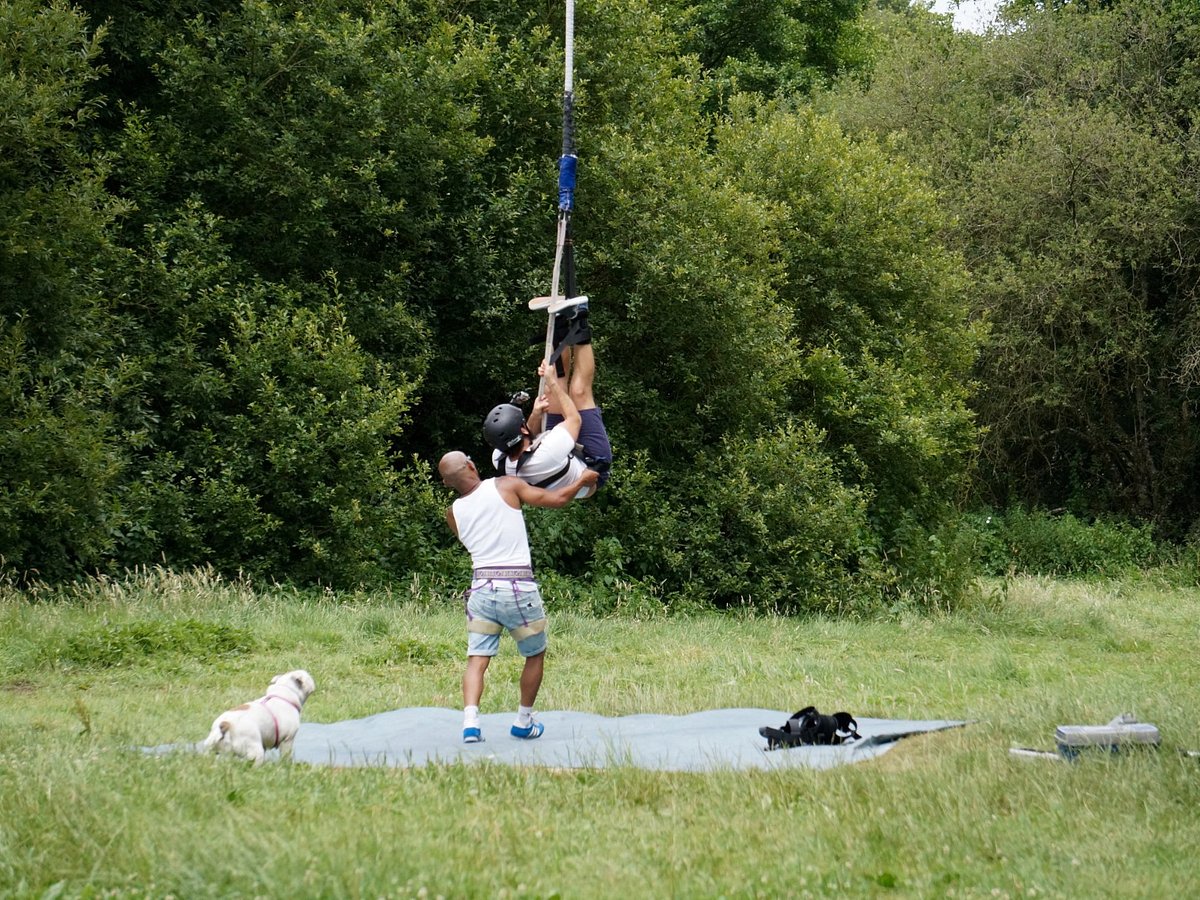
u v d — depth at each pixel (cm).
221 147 1975
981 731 898
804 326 2662
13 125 1631
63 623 1461
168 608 1602
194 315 1908
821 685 1320
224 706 1109
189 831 597
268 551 1911
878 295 2691
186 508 1834
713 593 2186
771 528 2217
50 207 1692
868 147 2780
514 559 895
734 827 648
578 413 974
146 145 1891
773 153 2695
